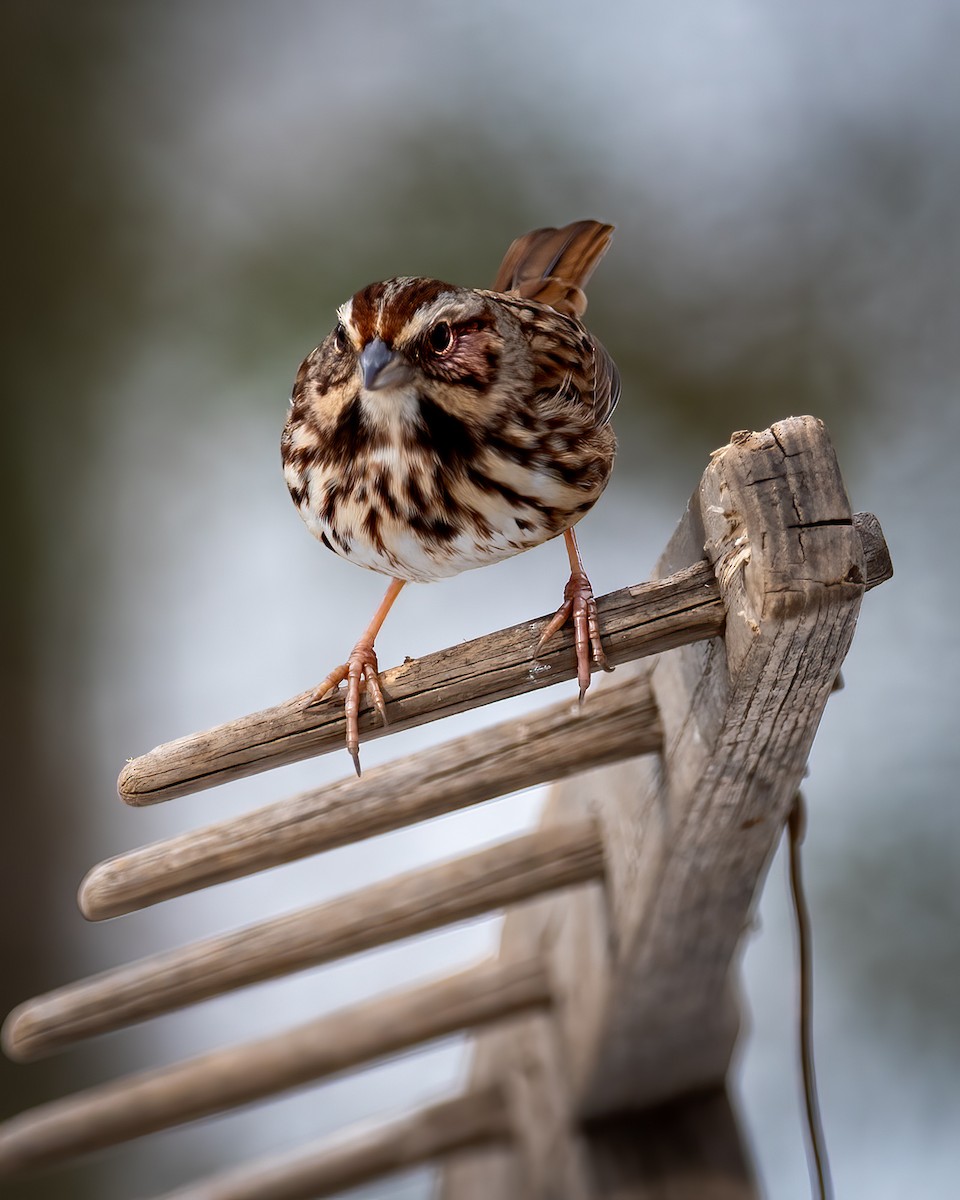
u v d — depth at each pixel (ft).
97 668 41.91
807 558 13.84
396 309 18.15
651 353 41.16
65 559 42.04
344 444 18.63
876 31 42.91
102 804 41.32
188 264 42.70
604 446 19.56
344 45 44.11
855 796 37.24
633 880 18.95
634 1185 22.71
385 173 42.73
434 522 18.63
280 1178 25.95
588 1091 22.59
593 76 43.16
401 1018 23.47
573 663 15.34
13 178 42.60
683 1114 23.29
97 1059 39.32
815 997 36.52
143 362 42.39
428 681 15.83
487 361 18.53
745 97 42.91
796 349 41.14
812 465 14.10
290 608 42.37
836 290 41.52
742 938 20.20
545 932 23.63
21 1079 38.83
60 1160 23.31
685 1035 21.50
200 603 42.52
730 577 14.53
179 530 42.75
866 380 40.96
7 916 40.04
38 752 41.06
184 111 43.98
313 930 20.25
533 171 42.45
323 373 19.06
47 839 40.70
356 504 18.75
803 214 42.14
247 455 42.60
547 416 18.90
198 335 42.34
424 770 17.75
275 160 43.27
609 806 19.79
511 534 18.98
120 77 43.96
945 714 37.55
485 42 43.57
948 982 36.17
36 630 41.47
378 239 42.11
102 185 43.19
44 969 40.16
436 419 18.31
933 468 39.88
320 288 41.86
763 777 16.37
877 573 14.58
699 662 15.99
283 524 42.91
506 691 15.67
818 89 42.78
